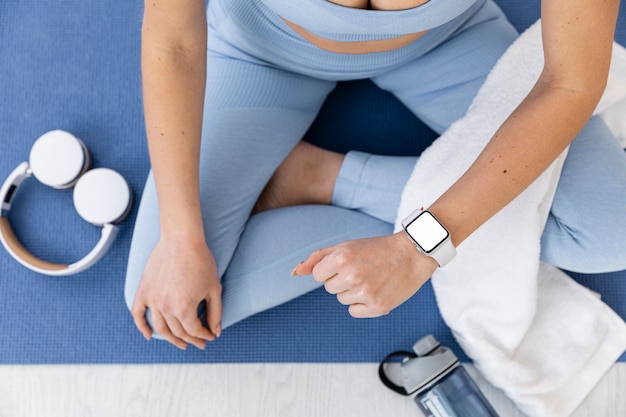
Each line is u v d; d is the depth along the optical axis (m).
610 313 1.37
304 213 1.29
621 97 1.24
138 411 1.38
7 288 1.42
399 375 1.39
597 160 1.17
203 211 1.18
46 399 1.38
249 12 1.10
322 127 1.50
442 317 1.39
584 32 0.85
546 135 0.91
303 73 1.23
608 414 1.37
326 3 0.87
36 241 1.44
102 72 1.51
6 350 1.40
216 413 1.38
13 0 1.54
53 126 1.49
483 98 1.21
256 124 1.22
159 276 1.12
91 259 1.36
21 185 1.46
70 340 1.41
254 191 1.24
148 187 1.24
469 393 1.27
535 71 1.18
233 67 1.22
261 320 1.42
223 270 1.22
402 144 1.49
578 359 1.34
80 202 1.36
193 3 0.93
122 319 1.41
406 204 1.21
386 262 0.94
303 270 0.98
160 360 1.40
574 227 1.19
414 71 1.28
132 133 1.48
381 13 0.88
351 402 1.39
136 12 1.53
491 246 1.21
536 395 1.32
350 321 1.42
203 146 1.19
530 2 1.53
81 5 1.53
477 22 1.25
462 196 0.93
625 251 1.17
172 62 0.98
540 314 1.38
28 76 1.51
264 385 1.39
